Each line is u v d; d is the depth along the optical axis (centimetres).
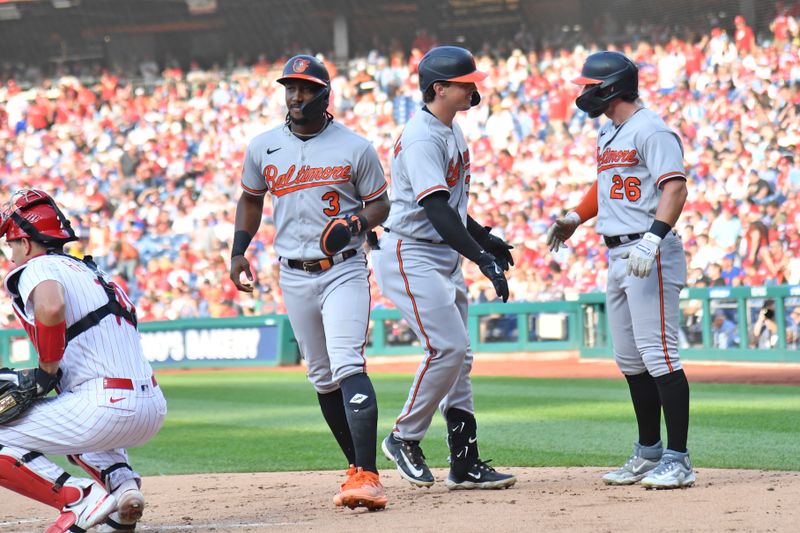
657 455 1862
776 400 3678
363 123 9044
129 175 9331
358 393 1677
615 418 3256
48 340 1373
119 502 1478
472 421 1897
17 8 10262
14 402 1387
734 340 5319
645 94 7944
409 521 1496
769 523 1356
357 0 9681
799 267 5959
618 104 1842
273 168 1777
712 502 1562
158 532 1548
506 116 8256
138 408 1447
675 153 1769
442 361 1811
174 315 7838
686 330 5572
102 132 9688
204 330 7306
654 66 8112
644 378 1872
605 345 6012
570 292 6681
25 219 1462
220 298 7775
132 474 1542
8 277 1428
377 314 6881
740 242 6228
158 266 8188
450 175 1817
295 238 1773
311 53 10200
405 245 1822
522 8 9338
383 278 1861
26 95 10131
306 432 3278
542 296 6750
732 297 5306
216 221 8519
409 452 1898
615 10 8931
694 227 6531
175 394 5044
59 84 10200
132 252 8494
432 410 1859
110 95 10019
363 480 1633
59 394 1455
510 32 9462
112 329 1459
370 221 1725
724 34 7931
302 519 1606
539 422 3219
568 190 7569
